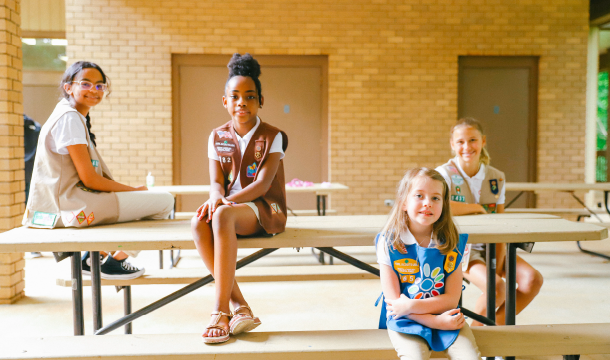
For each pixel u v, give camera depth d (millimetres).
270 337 1744
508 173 7371
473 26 7074
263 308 3307
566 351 1696
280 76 7062
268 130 2074
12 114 3420
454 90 7113
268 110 7090
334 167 7098
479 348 1678
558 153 7312
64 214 2152
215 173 2053
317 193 5008
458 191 2590
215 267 1764
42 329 2914
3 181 3373
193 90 6969
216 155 2068
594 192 8281
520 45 7137
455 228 1785
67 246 1818
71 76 2357
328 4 6941
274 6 6891
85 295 3629
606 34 9922
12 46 3426
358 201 7148
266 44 6910
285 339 1724
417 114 7113
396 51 7039
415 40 7043
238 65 2070
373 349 1636
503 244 2467
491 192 2639
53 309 3309
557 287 3785
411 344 1611
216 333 1673
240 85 2000
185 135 6996
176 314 3172
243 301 1894
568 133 7301
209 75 6973
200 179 7047
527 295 2281
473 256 2480
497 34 7102
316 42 6961
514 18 7105
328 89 7090
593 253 4969
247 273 3000
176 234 1968
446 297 1706
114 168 6852
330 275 2984
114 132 6812
